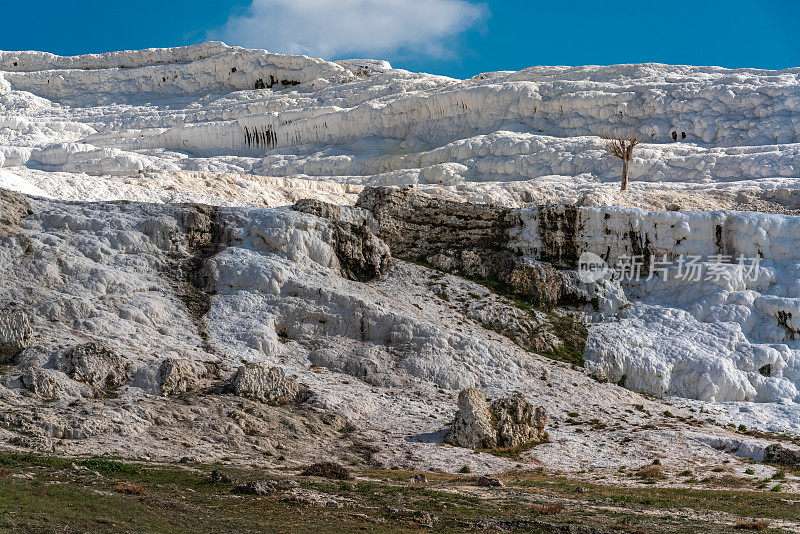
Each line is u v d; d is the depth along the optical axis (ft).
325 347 217.15
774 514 124.06
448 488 136.36
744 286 250.16
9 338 185.26
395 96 530.68
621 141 350.43
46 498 103.86
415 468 160.25
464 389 196.65
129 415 167.43
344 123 508.12
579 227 262.67
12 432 154.61
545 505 123.75
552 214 264.31
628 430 191.62
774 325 240.53
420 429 184.34
